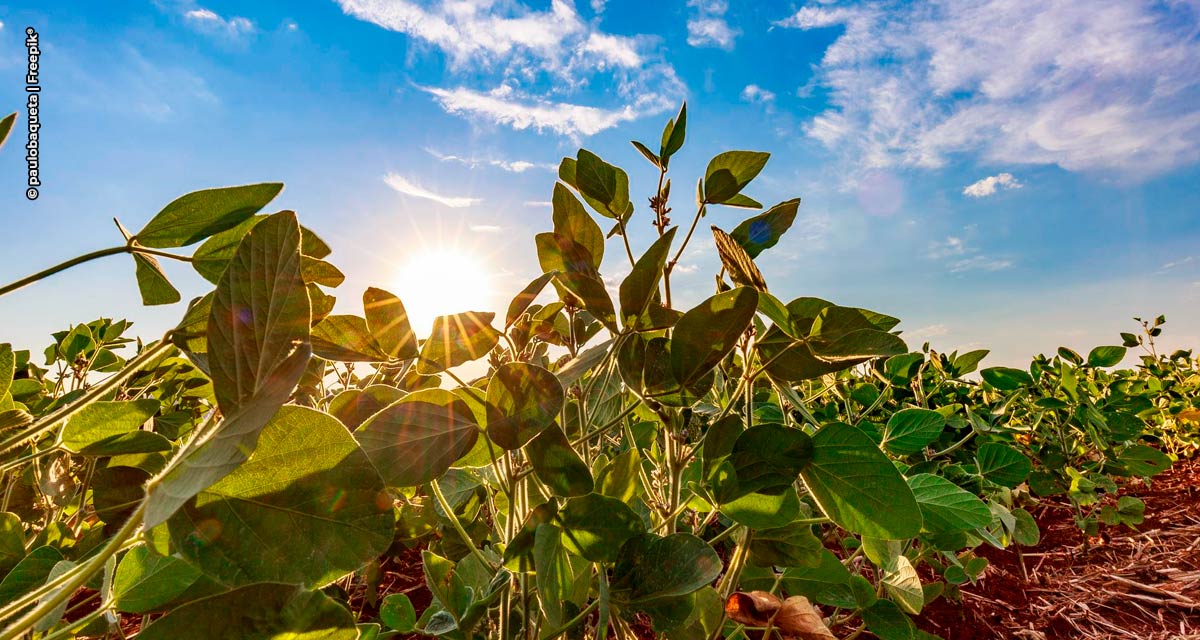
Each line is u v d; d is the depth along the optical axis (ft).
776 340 3.51
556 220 3.45
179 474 1.33
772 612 2.98
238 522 1.60
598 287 3.26
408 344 2.71
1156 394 12.59
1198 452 15.89
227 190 2.68
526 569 2.89
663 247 2.83
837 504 3.24
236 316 1.59
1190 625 7.23
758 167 3.92
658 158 4.15
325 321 2.71
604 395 4.68
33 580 3.24
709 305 2.90
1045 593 8.01
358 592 6.96
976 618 7.18
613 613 3.35
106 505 3.12
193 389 5.69
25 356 6.38
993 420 9.02
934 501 4.12
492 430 2.63
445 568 3.31
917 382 9.19
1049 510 11.53
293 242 1.86
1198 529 10.12
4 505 5.50
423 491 4.92
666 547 2.97
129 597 2.39
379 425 2.59
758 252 4.10
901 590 4.74
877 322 3.29
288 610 1.61
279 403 1.47
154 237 2.69
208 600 1.57
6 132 2.26
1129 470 10.73
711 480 3.46
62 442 2.92
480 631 3.56
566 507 2.94
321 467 1.68
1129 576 8.54
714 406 5.44
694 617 3.47
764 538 3.88
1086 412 10.28
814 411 7.79
